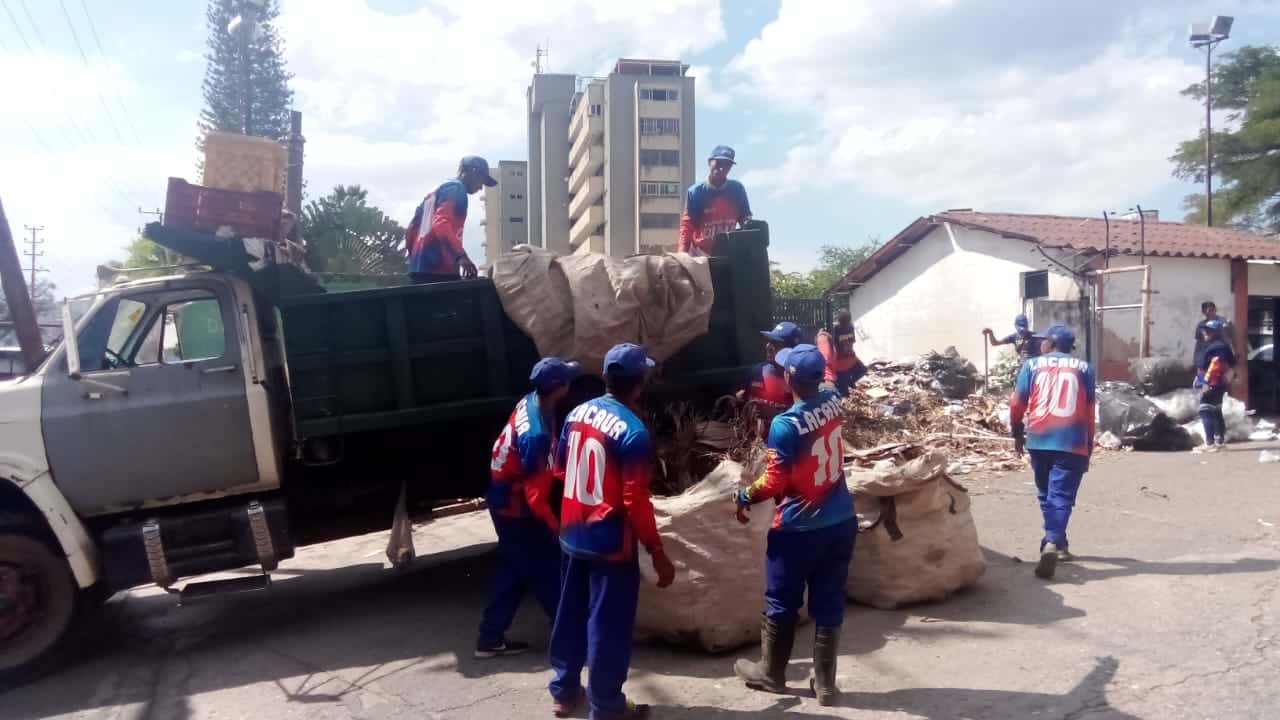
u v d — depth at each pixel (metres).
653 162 69.38
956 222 18.22
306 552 9.55
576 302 5.96
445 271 6.78
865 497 5.72
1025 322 12.00
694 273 6.26
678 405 6.45
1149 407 11.81
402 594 7.19
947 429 12.12
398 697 4.88
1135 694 4.25
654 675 4.85
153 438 5.80
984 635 5.14
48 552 5.66
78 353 5.82
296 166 16.06
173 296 6.04
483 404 6.26
